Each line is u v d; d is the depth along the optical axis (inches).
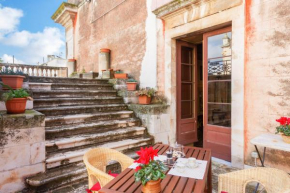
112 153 92.4
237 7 129.1
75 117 160.2
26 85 145.5
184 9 162.9
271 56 113.6
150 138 169.3
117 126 172.9
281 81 109.4
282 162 109.6
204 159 80.7
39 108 156.3
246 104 125.8
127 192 55.5
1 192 95.2
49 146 125.6
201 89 271.0
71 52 392.2
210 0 144.0
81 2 350.9
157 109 174.4
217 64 150.9
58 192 102.7
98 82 236.5
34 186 101.0
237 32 129.3
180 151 84.6
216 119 152.2
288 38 106.4
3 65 282.0
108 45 279.0
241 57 127.3
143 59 216.1
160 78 194.9
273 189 60.8
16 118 99.8
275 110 112.0
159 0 186.5
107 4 279.4
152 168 51.3
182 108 195.8
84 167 119.9
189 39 188.5
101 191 56.4
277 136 102.6
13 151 99.1
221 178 71.4
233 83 132.0
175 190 54.7
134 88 215.5
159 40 194.2
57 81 207.5
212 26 145.4
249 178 66.9
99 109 185.8
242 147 127.3
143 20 215.0
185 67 198.4
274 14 112.0
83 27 347.9
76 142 137.0
